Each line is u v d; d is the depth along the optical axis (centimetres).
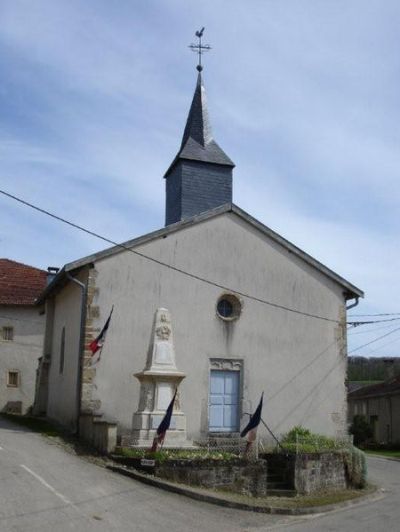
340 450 1645
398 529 1089
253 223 1873
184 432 1509
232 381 1786
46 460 1310
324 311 1919
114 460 1366
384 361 5631
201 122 2194
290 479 1473
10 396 2822
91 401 1608
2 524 870
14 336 2875
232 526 1065
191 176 2091
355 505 1398
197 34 2366
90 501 1056
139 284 1714
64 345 1923
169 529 980
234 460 1361
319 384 1866
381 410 4059
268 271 1875
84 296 1664
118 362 1650
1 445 1415
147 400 1502
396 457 3062
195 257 1792
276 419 1797
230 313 1836
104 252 1684
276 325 1853
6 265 3159
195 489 1267
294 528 1090
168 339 1565
